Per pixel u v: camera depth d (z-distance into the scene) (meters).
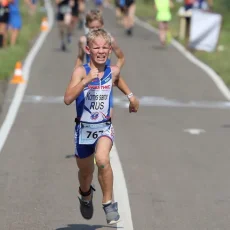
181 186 28.27
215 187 28.31
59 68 61.31
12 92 49.84
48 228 23.00
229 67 64.62
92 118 21.45
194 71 63.16
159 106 47.47
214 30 76.94
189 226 23.47
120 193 27.02
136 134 38.66
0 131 37.97
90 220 24.02
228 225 23.67
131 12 90.00
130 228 23.17
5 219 23.75
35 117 42.12
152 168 31.03
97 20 31.06
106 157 20.78
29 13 107.81
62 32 73.31
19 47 70.69
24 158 32.19
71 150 34.12
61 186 27.83
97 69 20.84
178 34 93.06
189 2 88.50
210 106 48.22
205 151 35.00
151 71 62.06
